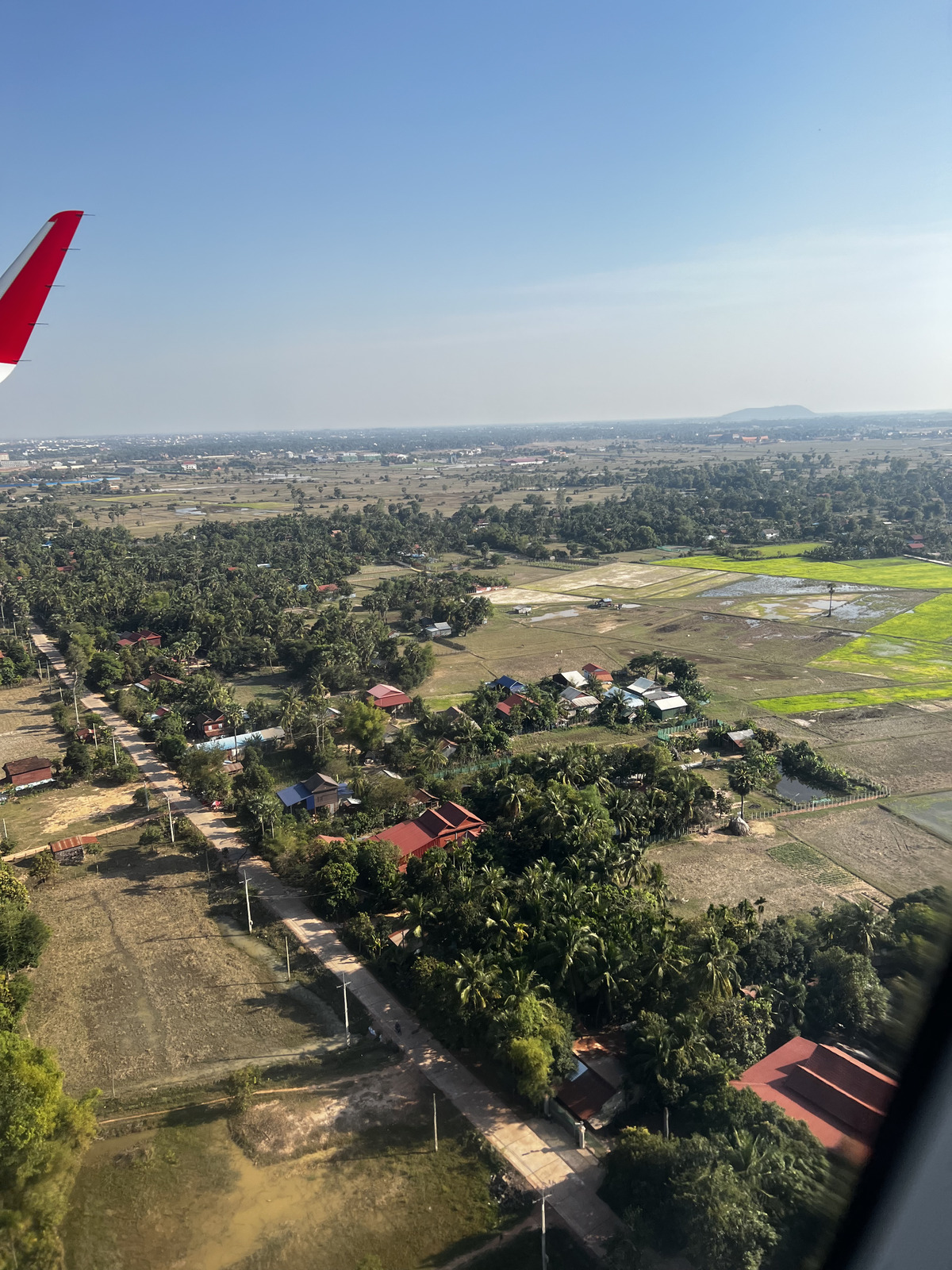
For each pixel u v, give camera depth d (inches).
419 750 4170.8
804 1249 1376.7
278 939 2741.1
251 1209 1736.0
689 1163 1593.3
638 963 2239.2
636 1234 1553.9
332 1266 1600.6
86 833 3548.2
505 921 2412.6
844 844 3304.6
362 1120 1969.7
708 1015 2069.4
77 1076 2135.8
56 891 3068.4
